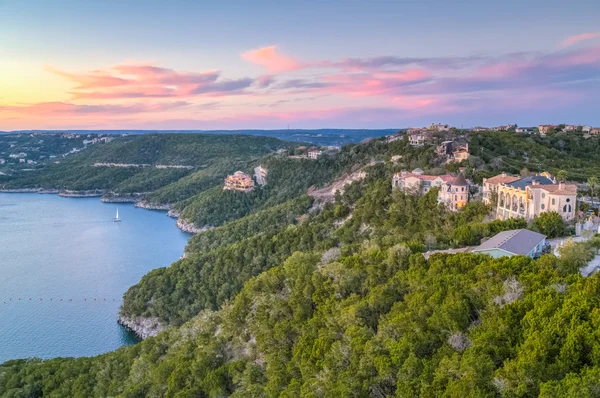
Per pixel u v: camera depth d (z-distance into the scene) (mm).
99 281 197375
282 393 65000
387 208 162875
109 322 159250
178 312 155625
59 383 100312
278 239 178625
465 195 141500
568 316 51062
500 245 83875
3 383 101688
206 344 93750
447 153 199750
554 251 87000
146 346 108062
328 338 71000
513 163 191625
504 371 47906
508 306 56656
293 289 96375
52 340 145250
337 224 178375
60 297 179000
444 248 101938
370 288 81438
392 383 57500
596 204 122312
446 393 48281
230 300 147000
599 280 54594
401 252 86312
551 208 110188
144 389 89188
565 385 42969
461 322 59344
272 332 85000
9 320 158500
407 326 62750
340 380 59375
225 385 80750
